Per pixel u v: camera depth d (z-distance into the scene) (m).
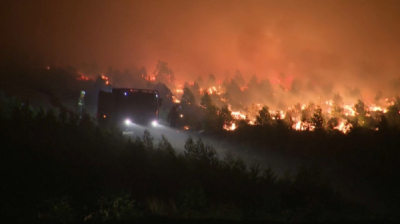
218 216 8.51
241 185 9.88
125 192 9.19
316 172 10.47
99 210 8.48
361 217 9.05
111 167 10.37
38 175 9.37
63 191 9.07
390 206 10.71
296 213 8.95
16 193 8.72
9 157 9.79
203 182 10.05
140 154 10.91
